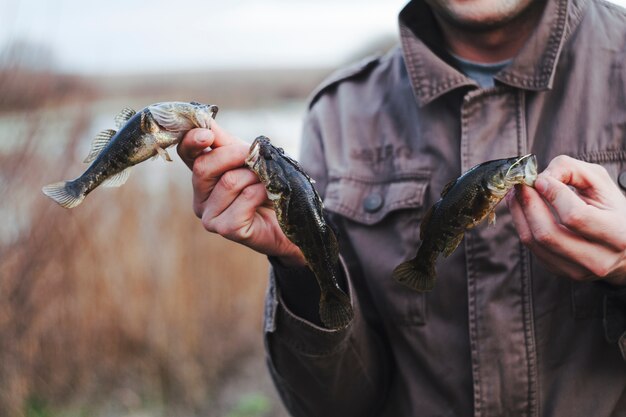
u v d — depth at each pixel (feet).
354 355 3.07
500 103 3.09
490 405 2.99
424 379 3.16
